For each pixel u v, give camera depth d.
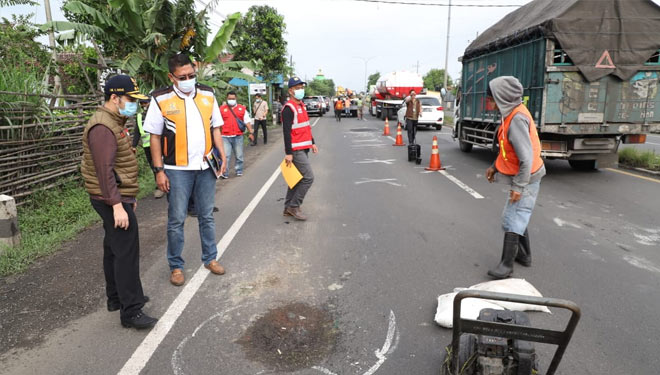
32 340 3.33
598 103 8.55
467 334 2.73
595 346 3.21
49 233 5.67
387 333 3.40
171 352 3.17
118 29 11.71
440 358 3.08
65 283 4.29
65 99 8.77
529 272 4.51
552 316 3.60
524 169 4.02
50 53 13.02
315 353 3.16
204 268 4.64
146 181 8.91
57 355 3.14
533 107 8.80
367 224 6.14
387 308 3.78
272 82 28.72
